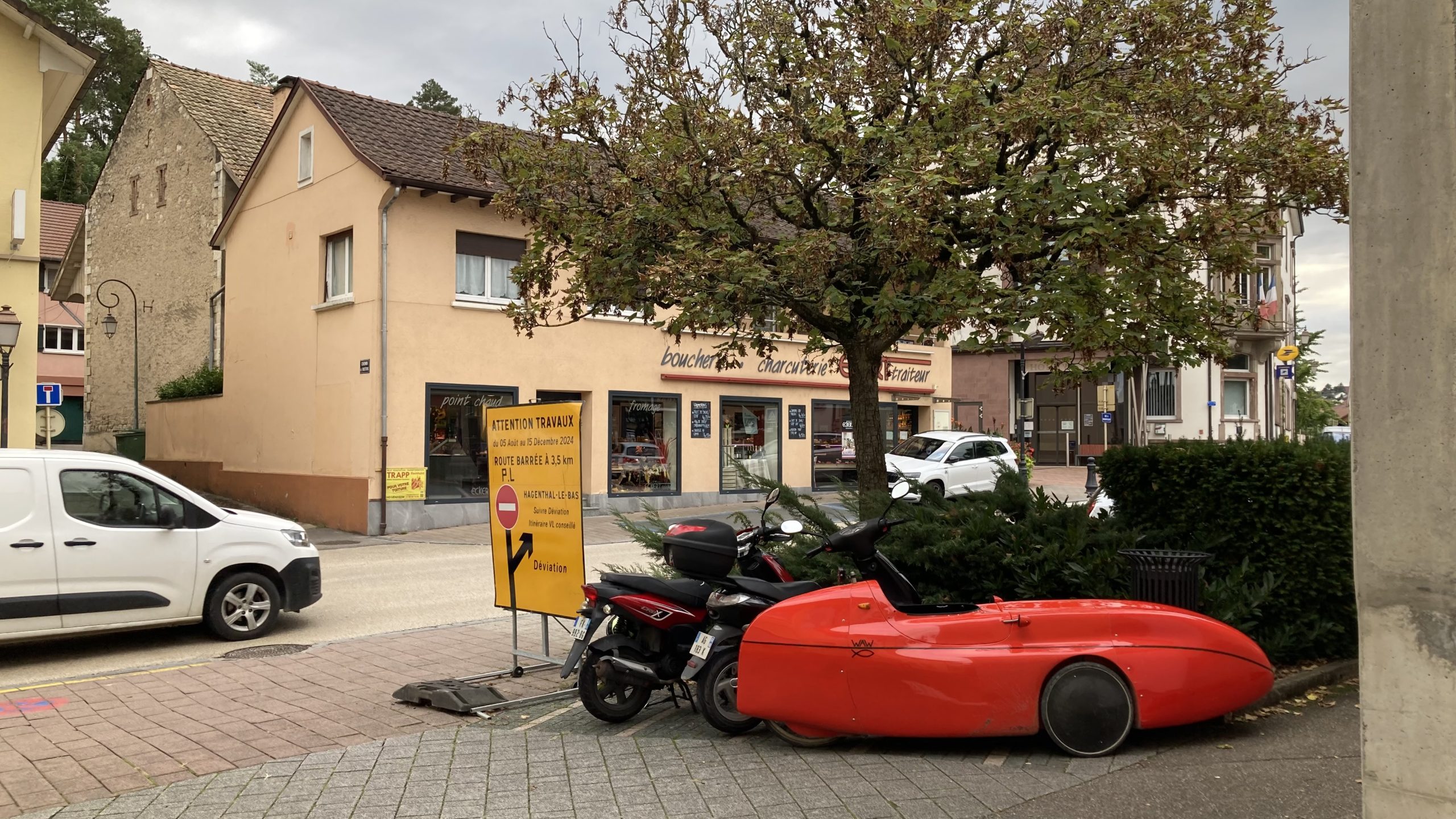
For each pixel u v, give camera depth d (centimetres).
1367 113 313
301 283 2088
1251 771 493
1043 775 497
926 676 523
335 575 1347
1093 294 751
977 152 757
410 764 526
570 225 930
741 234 899
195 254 2898
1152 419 3722
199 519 916
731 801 466
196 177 2902
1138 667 525
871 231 816
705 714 577
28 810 466
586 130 905
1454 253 294
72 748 568
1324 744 534
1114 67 830
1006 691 521
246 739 582
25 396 1622
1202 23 809
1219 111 817
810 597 547
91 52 1675
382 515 1853
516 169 952
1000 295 745
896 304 752
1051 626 534
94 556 858
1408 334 302
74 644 921
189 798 479
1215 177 810
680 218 887
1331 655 707
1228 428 3656
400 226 1894
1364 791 305
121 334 3300
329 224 2012
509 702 648
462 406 1980
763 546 778
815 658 534
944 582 712
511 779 500
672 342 2294
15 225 1612
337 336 1973
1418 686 295
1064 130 753
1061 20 816
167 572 889
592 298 927
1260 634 687
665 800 468
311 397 2045
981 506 745
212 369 2661
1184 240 797
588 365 2148
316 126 2058
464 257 1991
